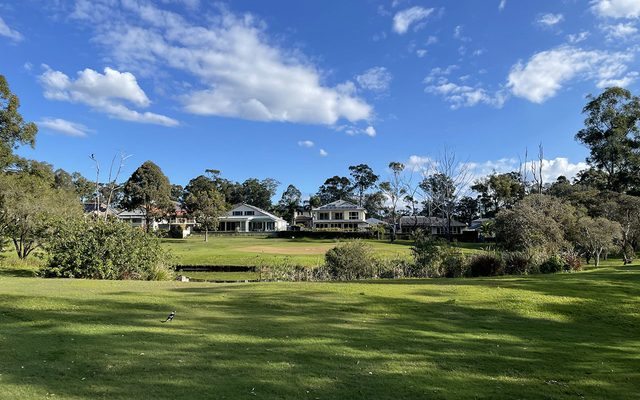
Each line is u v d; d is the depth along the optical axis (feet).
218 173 373.61
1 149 112.27
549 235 72.08
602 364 20.03
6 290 33.17
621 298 34.30
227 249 142.41
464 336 24.30
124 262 49.34
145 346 19.95
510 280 43.24
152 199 224.12
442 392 15.88
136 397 14.24
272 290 35.45
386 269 63.57
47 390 14.57
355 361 18.95
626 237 92.38
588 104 175.83
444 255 64.13
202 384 15.58
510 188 221.87
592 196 127.95
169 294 32.89
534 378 17.88
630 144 167.94
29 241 73.87
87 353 18.69
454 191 215.72
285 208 395.75
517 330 26.27
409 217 285.64
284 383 15.99
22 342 20.03
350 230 249.55
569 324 28.45
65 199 89.45
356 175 370.94
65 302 28.68
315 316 27.35
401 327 25.53
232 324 24.71
